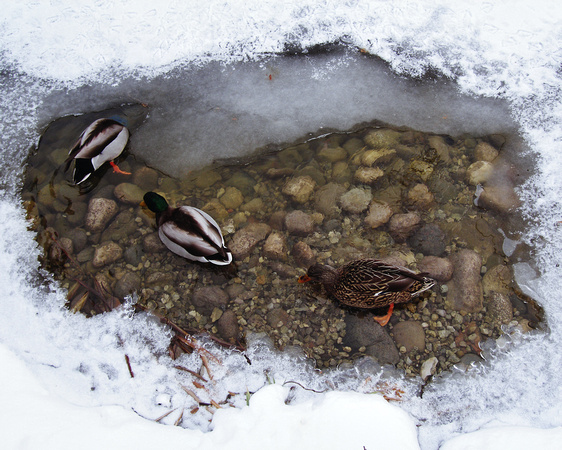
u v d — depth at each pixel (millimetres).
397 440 1705
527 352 1906
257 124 2359
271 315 2020
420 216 2164
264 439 1707
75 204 2219
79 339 1939
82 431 1724
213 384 1866
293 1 2523
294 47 2477
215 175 2273
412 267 2070
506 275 2037
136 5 2521
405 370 1905
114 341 1943
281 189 2246
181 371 1892
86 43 2465
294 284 2080
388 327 1988
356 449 1684
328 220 2182
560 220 2109
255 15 2508
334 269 1997
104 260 2113
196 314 2029
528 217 2133
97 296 2041
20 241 2113
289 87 2420
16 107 2363
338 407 1745
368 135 2314
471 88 2379
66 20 2506
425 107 2361
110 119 2229
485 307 2000
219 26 2492
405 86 2402
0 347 1863
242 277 2098
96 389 1847
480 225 2139
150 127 2357
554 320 1953
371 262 1915
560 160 2209
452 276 2051
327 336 1980
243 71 2447
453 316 1995
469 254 2061
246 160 2299
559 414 1789
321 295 2061
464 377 1880
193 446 1709
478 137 2297
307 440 1702
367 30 2484
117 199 2236
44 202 2207
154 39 2471
